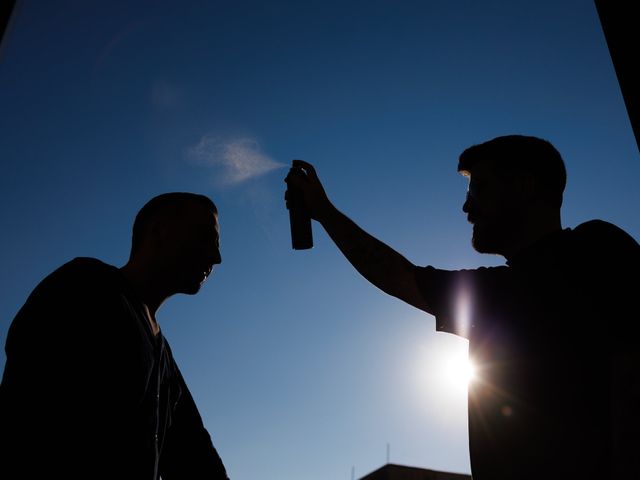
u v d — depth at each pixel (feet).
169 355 8.60
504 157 6.97
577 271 5.36
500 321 6.08
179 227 8.73
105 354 6.49
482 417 5.86
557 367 5.28
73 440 5.93
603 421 4.82
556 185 6.82
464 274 6.87
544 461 5.07
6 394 5.88
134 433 6.67
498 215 6.81
